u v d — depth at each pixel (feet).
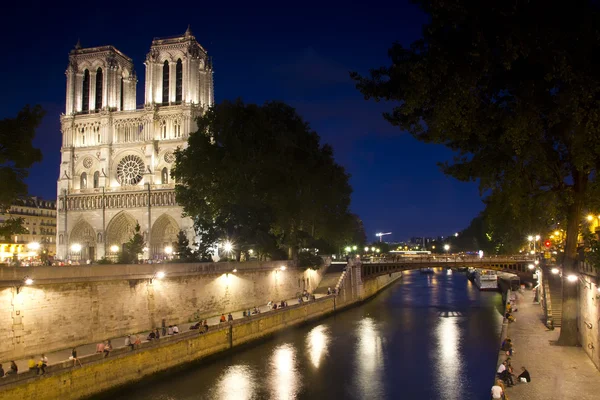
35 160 136.26
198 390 131.13
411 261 321.32
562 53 86.17
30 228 507.30
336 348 180.04
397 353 172.96
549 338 152.66
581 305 140.87
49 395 103.81
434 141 113.09
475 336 200.34
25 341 127.54
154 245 432.25
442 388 134.31
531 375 114.62
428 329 215.92
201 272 198.39
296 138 260.21
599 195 130.52
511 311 202.08
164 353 137.90
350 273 304.09
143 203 434.71
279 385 136.67
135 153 450.30
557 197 129.49
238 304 223.10
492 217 157.58
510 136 101.96
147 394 125.90
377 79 110.83
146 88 454.81
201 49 466.70
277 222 248.11
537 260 277.23
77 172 460.96
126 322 160.97
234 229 244.42
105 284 153.89
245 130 246.06
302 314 225.35
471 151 124.67
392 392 131.44
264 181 244.63
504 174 123.65
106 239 441.27
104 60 471.62
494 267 300.20
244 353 171.01
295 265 283.38
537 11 87.71
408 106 98.89
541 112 106.83
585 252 124.77
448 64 95.35
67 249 449.48
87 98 476.54
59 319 137.69
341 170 298.76
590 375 113.80
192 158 245.86
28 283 126.82
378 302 318.04
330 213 302.66
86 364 112.98
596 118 89.81
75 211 451.53
